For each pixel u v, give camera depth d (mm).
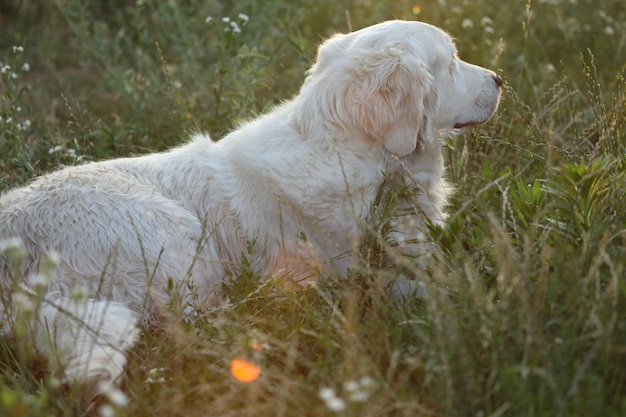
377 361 1567
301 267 1880
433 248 1841
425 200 1941
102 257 1769
